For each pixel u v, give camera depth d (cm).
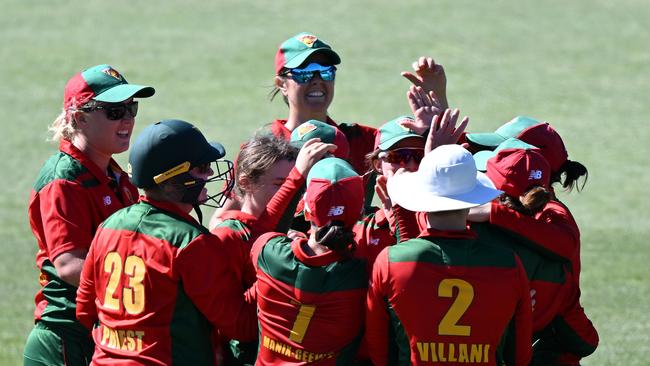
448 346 1808
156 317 1898
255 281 2055
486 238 2006
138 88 2280
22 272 5147
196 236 1903
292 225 2305
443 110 2380
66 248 2194
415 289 1808
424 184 1848
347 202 1834
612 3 12394
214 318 1917
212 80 9806
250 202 2112
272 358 1895
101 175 2297
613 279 4816
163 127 1941
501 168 2023
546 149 2238
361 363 2053
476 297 1806
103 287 1966
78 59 10462
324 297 1861
